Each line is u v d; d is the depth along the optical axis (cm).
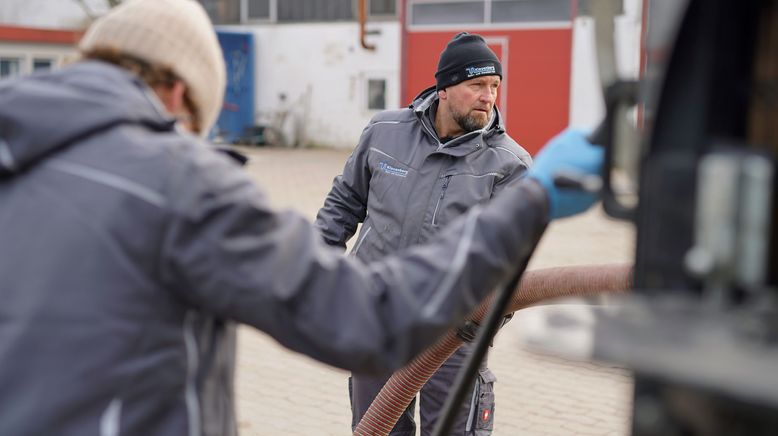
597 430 379
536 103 1482
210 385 135
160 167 123
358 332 130
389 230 288
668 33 96
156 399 125
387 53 1630
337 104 1702
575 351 78
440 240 137
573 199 131
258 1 1752
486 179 284
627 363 76
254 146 1753
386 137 294
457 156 282
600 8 112
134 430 122
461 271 132
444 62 283
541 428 381
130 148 124
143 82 133
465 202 281
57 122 122
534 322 85
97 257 120
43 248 121
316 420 391
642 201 95
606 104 112
